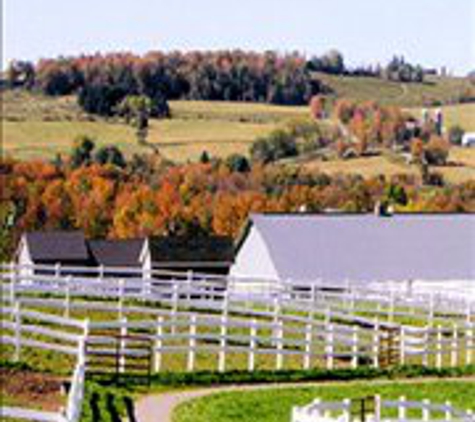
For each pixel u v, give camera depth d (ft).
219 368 165.17
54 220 529.45
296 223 298.97
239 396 146.20
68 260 376.68
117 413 129.90
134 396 142.41
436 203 550.36
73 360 159.94
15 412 98.89
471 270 290.97
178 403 139.13
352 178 622.54
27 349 163.12
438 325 217.56
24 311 158.61
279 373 164.55
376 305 229.25
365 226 300.81
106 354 155.12
